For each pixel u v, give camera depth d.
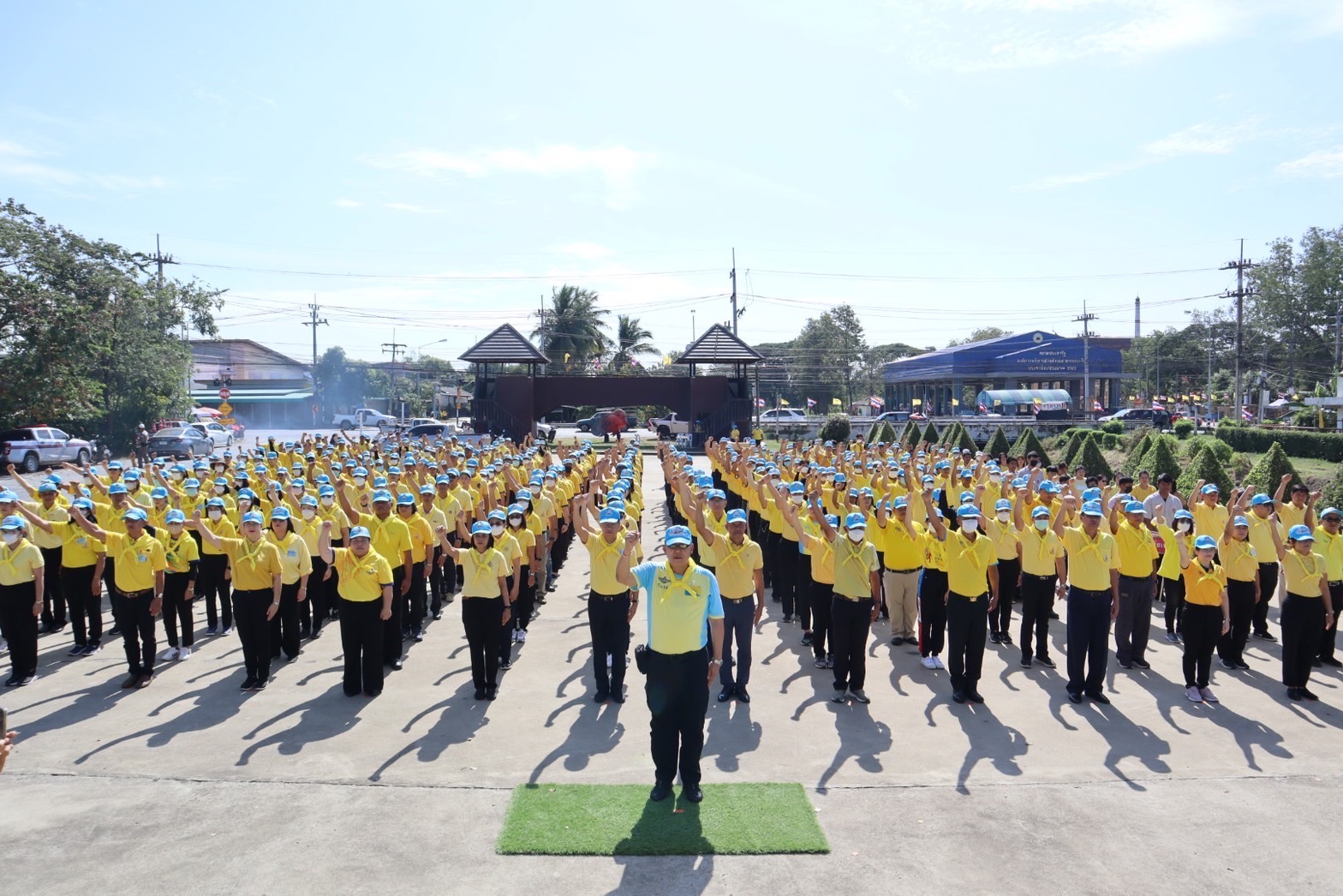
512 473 17.64
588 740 8.14
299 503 13.26
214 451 44.25
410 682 9.83
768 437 52.22
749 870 5.91
